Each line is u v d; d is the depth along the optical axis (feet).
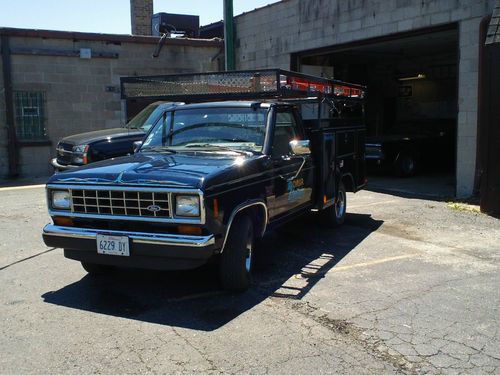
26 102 52.13
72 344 13.43
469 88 35.55
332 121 24.98
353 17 44.29
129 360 12.55
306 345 13.30
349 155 27.45
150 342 13.53
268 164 18.48
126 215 15.60
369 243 23.77
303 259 21.21
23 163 52.13
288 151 20.49
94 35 54.19
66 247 16.39
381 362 12.40
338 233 25.79
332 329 14.29
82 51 53.83
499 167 29.73
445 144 51.96
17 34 50.39
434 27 38.37
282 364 12.32
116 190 15.56
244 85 20.92
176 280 18.48
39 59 52.13
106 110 56.03
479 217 29.66
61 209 16.67
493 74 29.50
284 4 51.62
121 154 32.09
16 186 45.19
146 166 16.55
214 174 15.46
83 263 18.22
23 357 12.74
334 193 25.20
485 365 12.25
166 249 14.96
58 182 16.65
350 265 20.35
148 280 18.52
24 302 16.46
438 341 13.52
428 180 46.65
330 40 46.80
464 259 21.22
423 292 17.22
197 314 15.39
